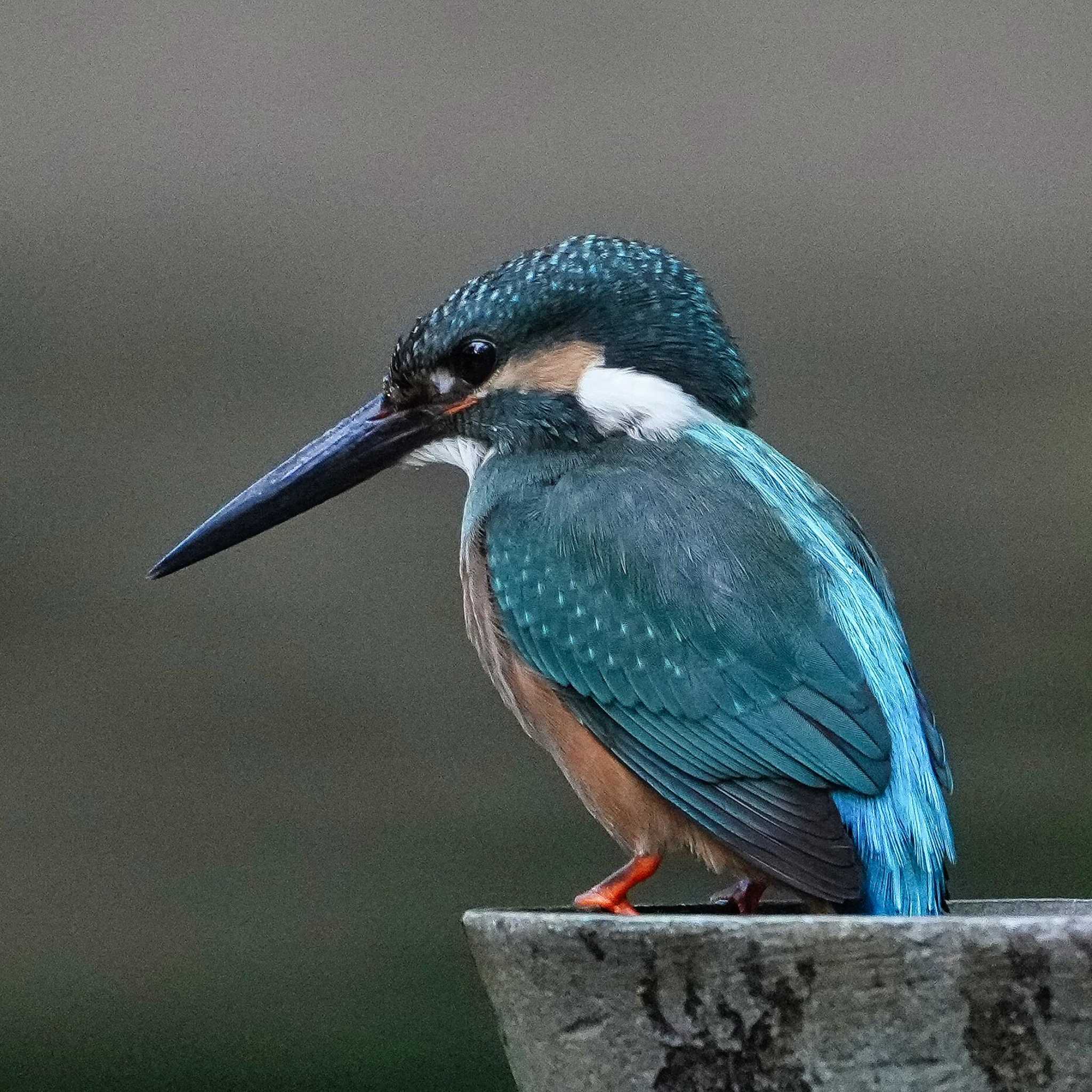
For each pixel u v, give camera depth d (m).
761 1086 4.56
